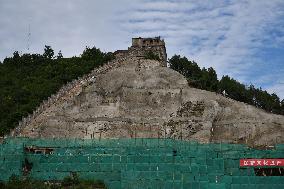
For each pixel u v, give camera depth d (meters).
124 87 109.75
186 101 106.81
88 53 133.00
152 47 140.88
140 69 119.06
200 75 125.62
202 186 74.94
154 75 114.94
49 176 76.69
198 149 83.25
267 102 121.12
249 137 98.62
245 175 76.69
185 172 77.06
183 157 78.75
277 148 88.38
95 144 84.88
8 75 128.00
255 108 106.06
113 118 101.88
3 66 137.88
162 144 85.44
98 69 122.56
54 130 97.06
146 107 106.00
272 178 75.31
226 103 106.38
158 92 109.31
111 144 85.00
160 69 118.00
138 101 107.25
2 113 102.81
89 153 80.81
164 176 76.12
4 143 83.38
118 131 98.38
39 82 119.75
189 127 99.88
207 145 85.06
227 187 75.00
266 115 103.44
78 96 108.19
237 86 122.50
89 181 74.75
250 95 121.94
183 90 109.62
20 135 94.88
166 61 132.62
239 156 80.62
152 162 78.31
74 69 120.88
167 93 109.06
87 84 113.00
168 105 106.50
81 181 74.69
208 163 78.19
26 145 83.56
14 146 82.12
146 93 108.94
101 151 81.12
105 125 99.50
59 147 84.25
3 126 97.00
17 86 118.19
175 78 115.06
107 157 78.94
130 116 103.81
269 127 100.00
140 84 111.38
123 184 75.12
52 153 81.25
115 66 124.38
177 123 101.19
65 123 99.31
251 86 125.38
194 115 103.06
